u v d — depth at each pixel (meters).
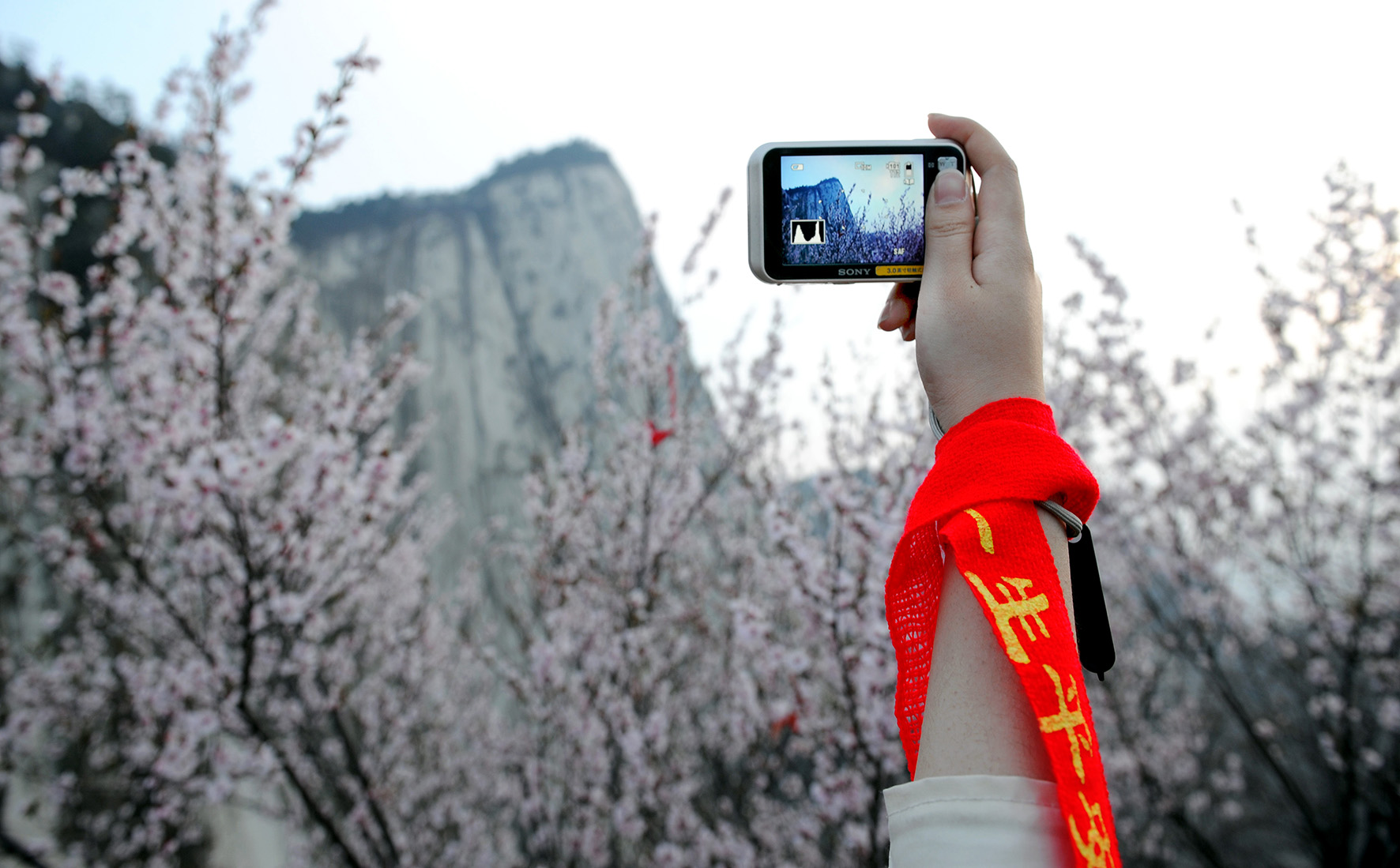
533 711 5.80
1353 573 6.38
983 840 0.48
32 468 4.94
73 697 6.13
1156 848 8.52
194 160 4.89
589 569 5.98
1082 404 6.39
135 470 4.64
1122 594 8.41
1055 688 0.51
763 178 1.08
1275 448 6.31
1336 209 5.15
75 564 5.20
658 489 5.95
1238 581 7.53
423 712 7.84
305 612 4.62
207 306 4.57
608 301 6.36
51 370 4.67
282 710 5.44
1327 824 7.32
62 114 13.50
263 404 7.43
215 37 4.68
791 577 3.81
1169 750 8.38
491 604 12.24
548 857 5.98
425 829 7.17
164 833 6.32
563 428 6.05
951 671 0.58
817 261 1.05
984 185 0.86
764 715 4.76
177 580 5.28
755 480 5.01
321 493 4.30
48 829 6.37
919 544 0.66
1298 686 7.41
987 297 0.74
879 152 1.07
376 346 6.15
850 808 4.05
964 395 0.71
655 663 6.00
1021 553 0.57
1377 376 5.51
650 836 5.71
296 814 6.47
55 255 4.82
